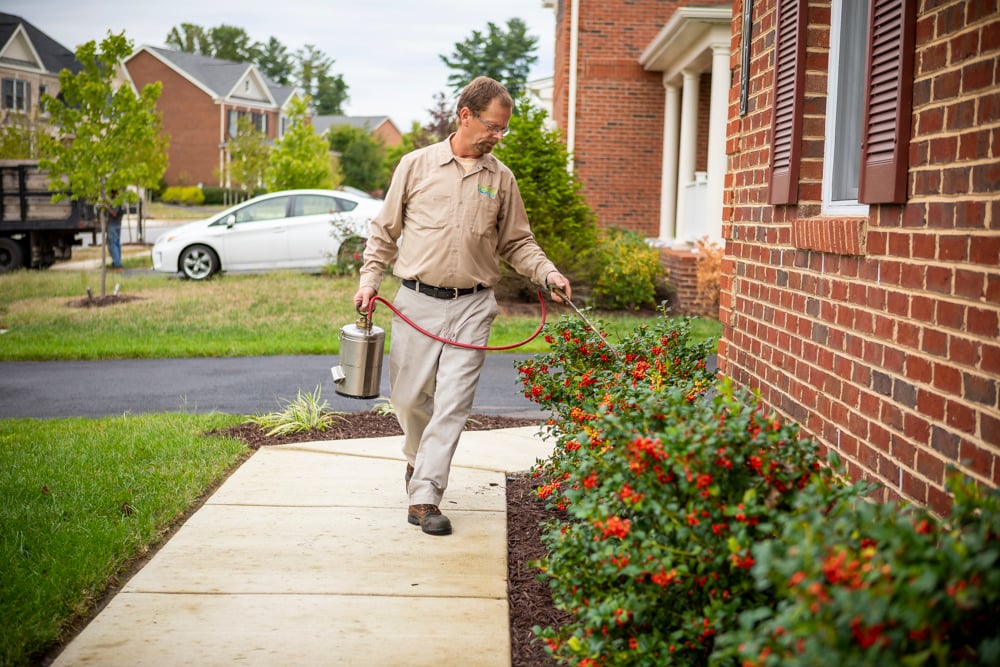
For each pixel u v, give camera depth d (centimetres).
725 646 256
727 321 520
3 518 441
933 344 287
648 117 1750
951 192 278
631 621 281
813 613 181
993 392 253
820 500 237
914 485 298
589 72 1741
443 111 3325
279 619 348
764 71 465
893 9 314
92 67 1410
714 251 1296
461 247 443
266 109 6278
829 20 410
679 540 268
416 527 451
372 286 462
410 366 457
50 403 812
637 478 278
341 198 1661
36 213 1894
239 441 618
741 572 267
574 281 1385
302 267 1647
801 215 416
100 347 1073
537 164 1362
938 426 283
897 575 182
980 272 261
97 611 359
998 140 254
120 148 1398
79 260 2214
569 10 1758
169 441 610
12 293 1495
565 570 305
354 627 342
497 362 1027
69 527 431
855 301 348
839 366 362
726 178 529
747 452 270
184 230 1652
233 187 5422
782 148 429
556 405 505
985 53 261
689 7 1274
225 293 1432
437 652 324
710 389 472
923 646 189
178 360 1041
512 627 352
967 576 185
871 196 327
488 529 451
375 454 590
